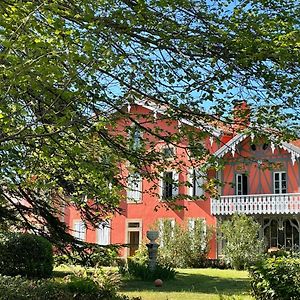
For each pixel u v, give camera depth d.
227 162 8.62
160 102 8.02
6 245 15.68
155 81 7.90
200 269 26.48
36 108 7.05
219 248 29.66
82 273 12.40
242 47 7.11
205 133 8.30
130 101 7.78
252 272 12.31
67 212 32.84
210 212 30.78
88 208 11.55
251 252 27.00
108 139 8.38
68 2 6.79
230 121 8.11
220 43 7.24
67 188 10.63
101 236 33.22
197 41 7.22
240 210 29.44
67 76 6.34
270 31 7.34
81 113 7.23
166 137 8.50
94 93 7.52
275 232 29.28
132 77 7.63
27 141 7.55
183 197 9.93
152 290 15.73
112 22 7.04
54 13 6.39
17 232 15.84
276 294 11.58
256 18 7.50
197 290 15.86
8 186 9.34
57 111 6.73
